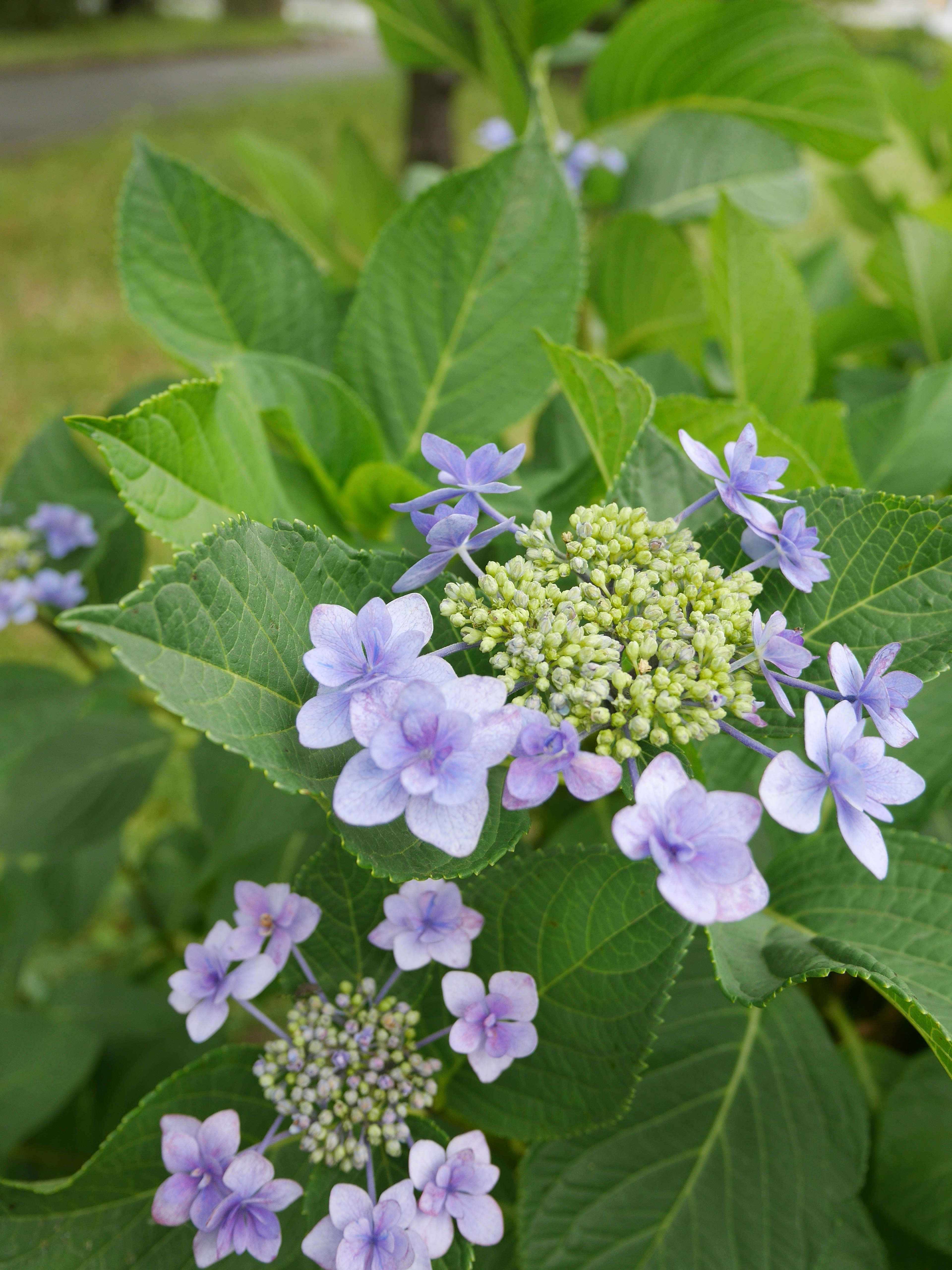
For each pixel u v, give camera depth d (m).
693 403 0.30
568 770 0.18
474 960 0.25
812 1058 0.30
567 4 0.44
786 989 0.32
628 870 0.23
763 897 0.17
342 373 0.37
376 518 0.35
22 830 0.49
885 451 0.41
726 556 0.24
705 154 0.51
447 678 0.19
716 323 0.40
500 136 0.57
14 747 0.44
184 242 0.36
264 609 0.20
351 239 0.58
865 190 0.66
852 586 0.23
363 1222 0.20
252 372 0.33
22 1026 0.50
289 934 0.24
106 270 2.16
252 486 0.29
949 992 0.24
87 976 0.60
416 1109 0.23
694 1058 0.30
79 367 1.71
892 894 0.26
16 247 2.27
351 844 0.19
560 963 0.24
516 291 0.36
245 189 2.62
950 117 0.61
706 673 0.20
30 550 0.46
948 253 0.48
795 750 0.29
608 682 0.20
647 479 0.27
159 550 0.70
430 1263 0.21
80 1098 0.55
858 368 0.53
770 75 0.45
